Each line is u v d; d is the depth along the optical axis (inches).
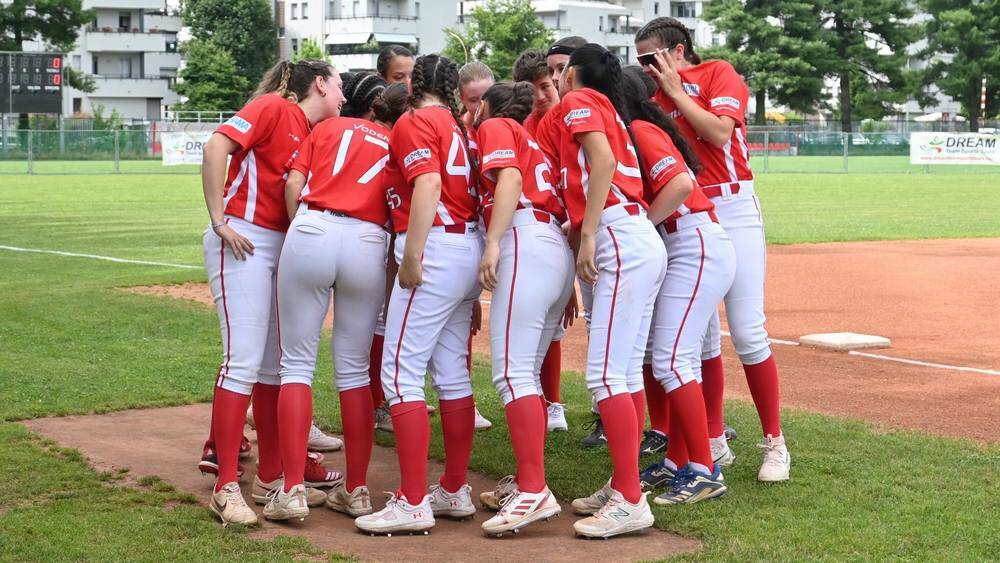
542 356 208.8
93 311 446.3
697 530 194.7
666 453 234.8
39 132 2079.2
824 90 3085.6
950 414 285.4
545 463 243.6
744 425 274.4
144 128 2417.6
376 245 203.6
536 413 196.7
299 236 199.0
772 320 445.7
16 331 399.9
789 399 303.1
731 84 222.4
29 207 1060.5
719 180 227.6
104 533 191.5
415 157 190.5
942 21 2933.1
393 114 210.7
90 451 248.8
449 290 197.3
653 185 201.6
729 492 217.0
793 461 238.5
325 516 211.3
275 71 214.8
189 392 308.3
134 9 3353.8
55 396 300.2
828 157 2338.8
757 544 185.2
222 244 205.3
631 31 3816.4
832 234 802.2
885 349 380.5
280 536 192.9
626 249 195.0
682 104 219.1
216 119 2778.1
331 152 202.2
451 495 208.1
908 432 263.9
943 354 370.6
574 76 201.0
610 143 196.2
